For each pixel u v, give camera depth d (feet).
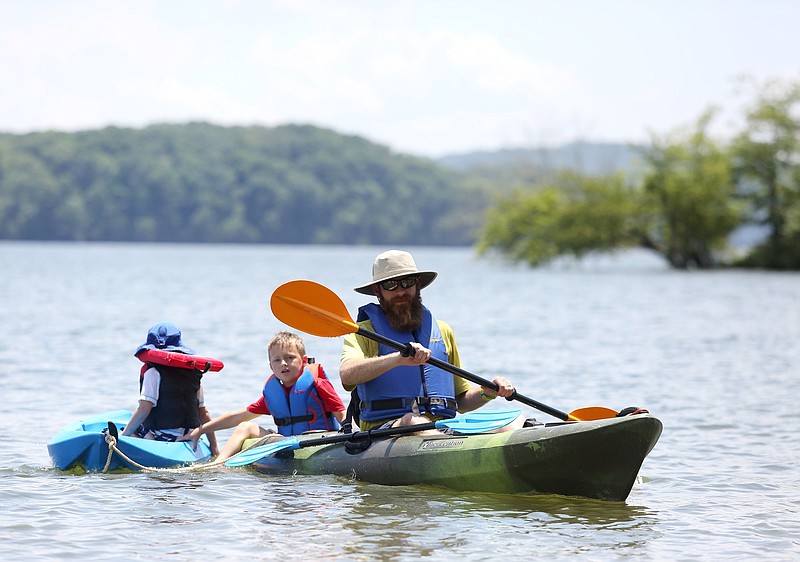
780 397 128.77
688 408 119.96
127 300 306.14
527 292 379.96
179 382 91.09
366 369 77.15
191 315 250.57
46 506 71.61
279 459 85.15
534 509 71.56
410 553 61.31
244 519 68.59
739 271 584.40
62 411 113.09
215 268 609.83
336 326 82.02
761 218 590.14
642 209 563.48
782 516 71.20
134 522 67.77
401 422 80.12
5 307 268.21
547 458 73.05
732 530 67.46
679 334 216.33
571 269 655.76
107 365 152.76
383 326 81.46
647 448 71.31
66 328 211.20
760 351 184.34
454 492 76.13
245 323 228.22
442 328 83.97
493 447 75.15
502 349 183.21
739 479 82.99
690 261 622.95
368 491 76.33
